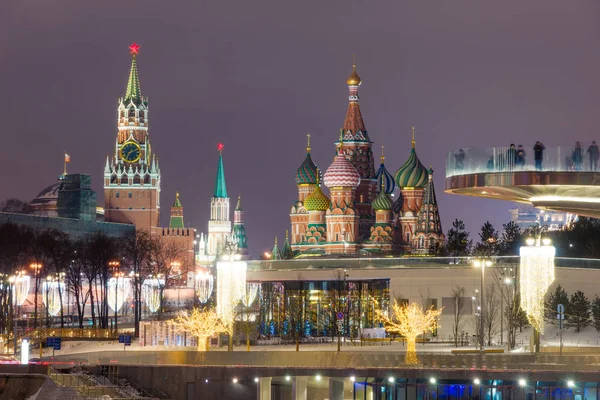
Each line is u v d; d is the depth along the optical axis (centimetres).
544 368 18575
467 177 16712
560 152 16250
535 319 19475
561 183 16225
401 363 19412
